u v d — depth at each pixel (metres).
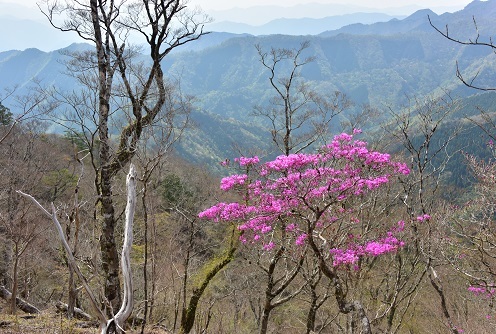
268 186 7.58
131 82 9.97
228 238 10.70
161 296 10.91
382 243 8.37
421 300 14.05
